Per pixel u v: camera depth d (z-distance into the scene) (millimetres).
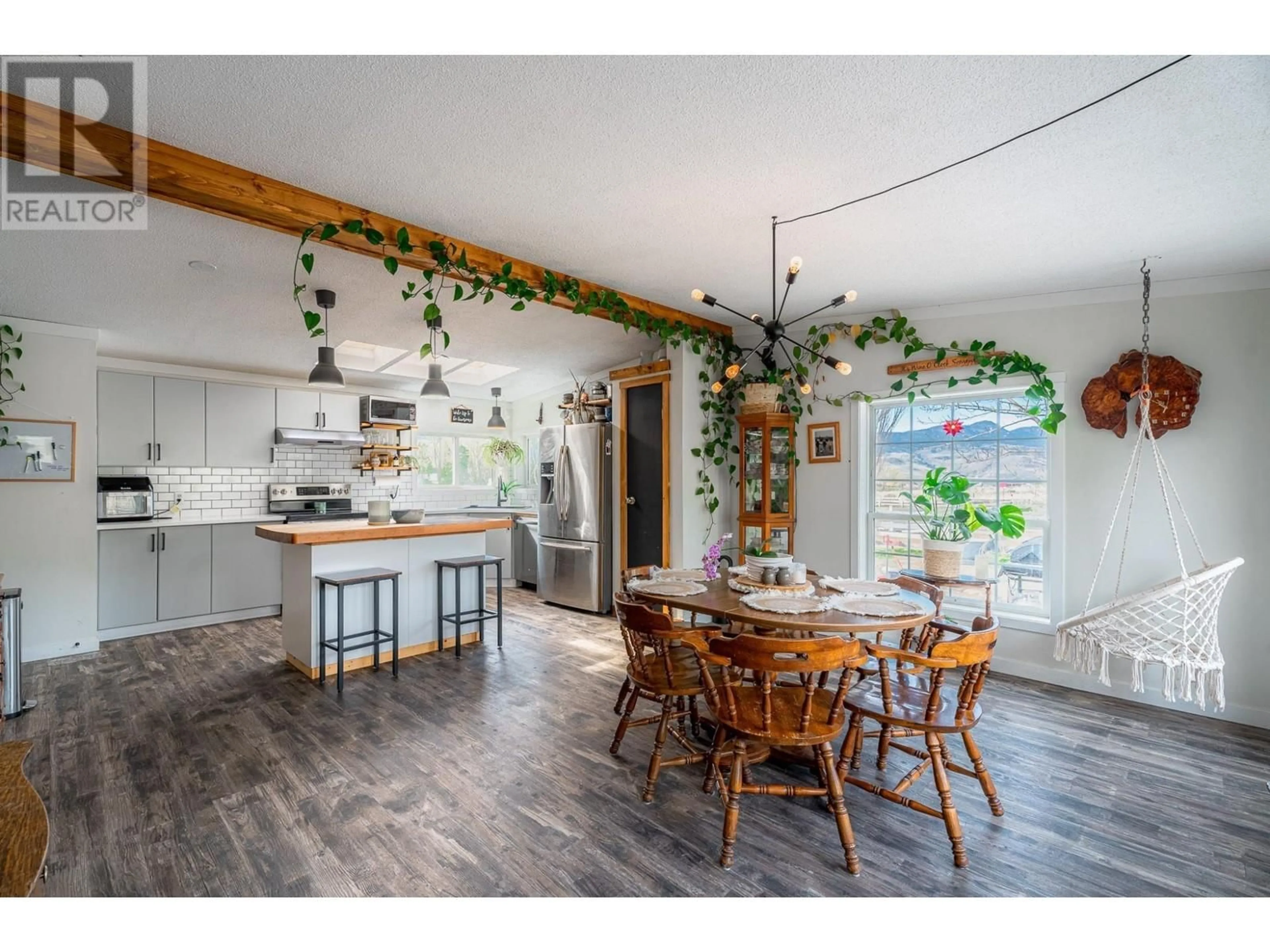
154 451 5035
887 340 4230
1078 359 3592
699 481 4891
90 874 1879
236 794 2354
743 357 5082
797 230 2859
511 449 7539
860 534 4395
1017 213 2639
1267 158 2156
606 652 4293
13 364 3926
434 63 1686
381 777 2496
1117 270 3283
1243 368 3137
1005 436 3906
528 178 2367
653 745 2830
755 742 2273
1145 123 1954
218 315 3957
